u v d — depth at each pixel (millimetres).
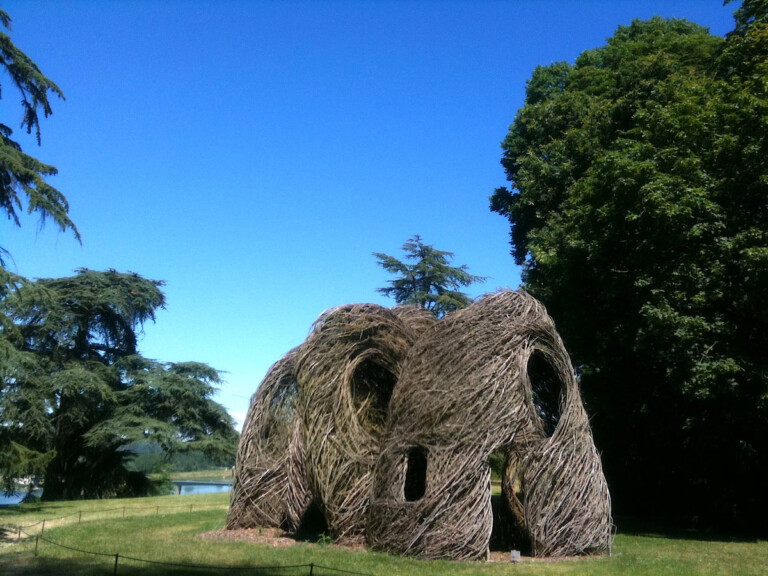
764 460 18250
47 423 30375
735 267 16469
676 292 16547
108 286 39875
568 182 24328
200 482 54625
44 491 36906
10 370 17688
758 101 16578
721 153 17375
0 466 22406
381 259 43406
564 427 12391
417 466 14391
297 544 13117
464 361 11992
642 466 22500
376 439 13250
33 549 12820
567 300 20703
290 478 14797
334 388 13234
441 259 44000
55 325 35938
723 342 16188
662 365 18047
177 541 13781
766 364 16125
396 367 14086
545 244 22281
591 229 19375
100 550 12609
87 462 38656
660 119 18766
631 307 18875
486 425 11641
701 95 19516
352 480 12875
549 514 11992
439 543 11359
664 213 16438
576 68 31891
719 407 16719
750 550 13914
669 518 21578
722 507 19828
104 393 35500
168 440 36312
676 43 27812
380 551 11984
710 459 19250
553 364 12922
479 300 13164
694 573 10844
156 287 42062
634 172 17672
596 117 24594
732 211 17062
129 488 39500
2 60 17094
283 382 15984
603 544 12492
